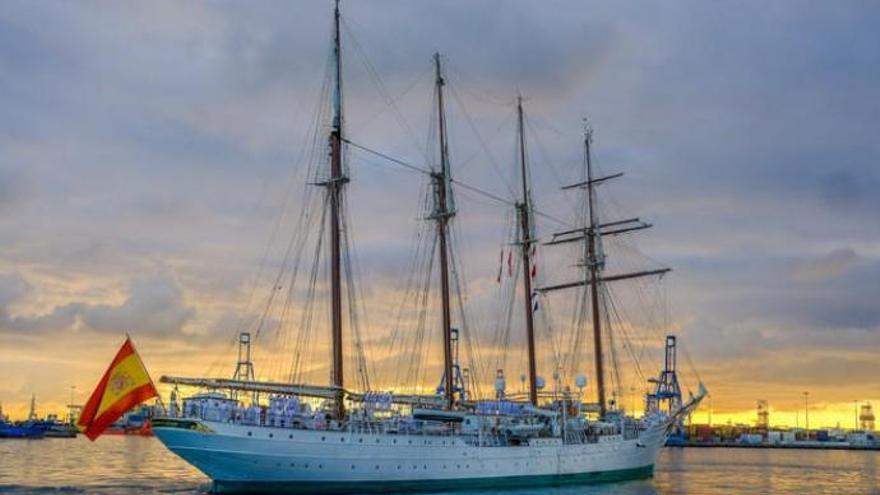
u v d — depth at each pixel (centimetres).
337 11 8012
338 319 7462
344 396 7162
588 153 11144
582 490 8000
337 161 7812
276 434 6372
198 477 9162
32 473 9781
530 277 9925
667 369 11462
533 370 9606
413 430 7212
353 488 6656
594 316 10731
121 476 9331
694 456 19875
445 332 8462
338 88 7925
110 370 6506
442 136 8969
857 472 13150
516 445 7781
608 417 9725
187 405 6425
